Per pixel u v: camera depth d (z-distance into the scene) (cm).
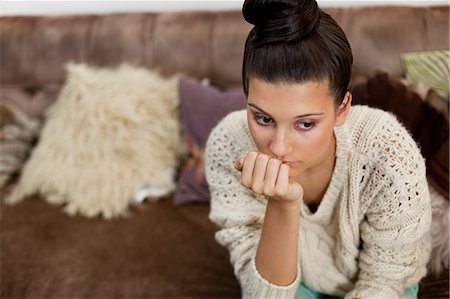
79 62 162
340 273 91
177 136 147
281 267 77
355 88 123
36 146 157
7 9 175
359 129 77
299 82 59
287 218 72
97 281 118
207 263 121
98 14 167
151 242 128
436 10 139
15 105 167
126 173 141
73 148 143
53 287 118
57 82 165
